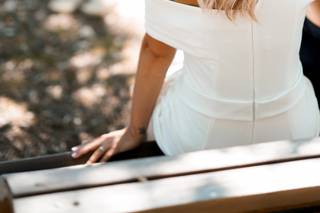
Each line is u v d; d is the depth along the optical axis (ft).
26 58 15.85
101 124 13.97
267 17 6.30
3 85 14.96
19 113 14.08
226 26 6.30
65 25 17.06
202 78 6.79
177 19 6.42
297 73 7.03
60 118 14.02
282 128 7.04
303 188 5.38
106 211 4.99
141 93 7.17
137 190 5.26
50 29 16.89
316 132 7.39
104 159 7.14
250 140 7.05
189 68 6.93
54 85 14.98
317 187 5.43
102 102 14.55
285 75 6.79
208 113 6.87
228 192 5.26
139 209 5.02
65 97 14.65
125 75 15.35
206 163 5.70
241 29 6.32
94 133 13.73
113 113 14.25
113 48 16.29
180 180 5.42
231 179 5.45
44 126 13.76
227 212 5.34
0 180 5.33
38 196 5.12
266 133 7.04
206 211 5.26
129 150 7.33
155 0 6.45
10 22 17.13
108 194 5.20
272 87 6.77
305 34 8.73
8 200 5.22
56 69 15.51
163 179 5.43
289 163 5.72
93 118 14.10
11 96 14.60
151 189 5.28
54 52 16.07
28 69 15.48
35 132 13.58
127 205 5.06
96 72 15.44
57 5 17.79
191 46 6.53
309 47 8.71
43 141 13.39
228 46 6.42
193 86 6.93
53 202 5.06
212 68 6.61
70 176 5.40
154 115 7.61
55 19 17.28
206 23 6.31
